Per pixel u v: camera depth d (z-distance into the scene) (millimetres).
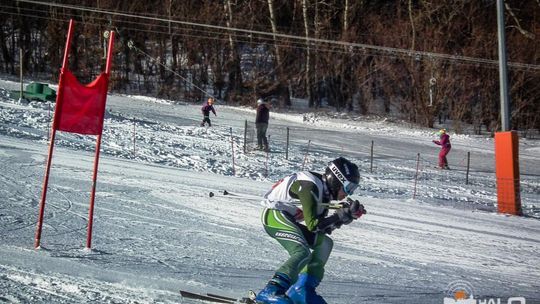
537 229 18688
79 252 10016
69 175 18531
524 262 13320
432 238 15172
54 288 7773
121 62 55375
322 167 29578
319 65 56812
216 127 37719
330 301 8516
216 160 27438
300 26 59469
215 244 12000
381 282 10078
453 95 52906
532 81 54562
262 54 57562
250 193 19016
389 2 63188
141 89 56344
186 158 26922
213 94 56469
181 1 56219
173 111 44344
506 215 21562
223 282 8883
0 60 57031
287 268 6754
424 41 52906
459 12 54156
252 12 57094
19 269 8484
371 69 56031
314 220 6570
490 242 15430
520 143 49906
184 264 9906
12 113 31391
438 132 50281
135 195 16688
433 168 33812
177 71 56062
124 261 9656
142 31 55562
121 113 38844
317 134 41656
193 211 15430
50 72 57531
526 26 58438
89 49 54938
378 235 14852
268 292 6668
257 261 10805
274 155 31031
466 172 33188
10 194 15008
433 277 10922
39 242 10016
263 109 31297
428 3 54031
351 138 41719
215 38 55500
